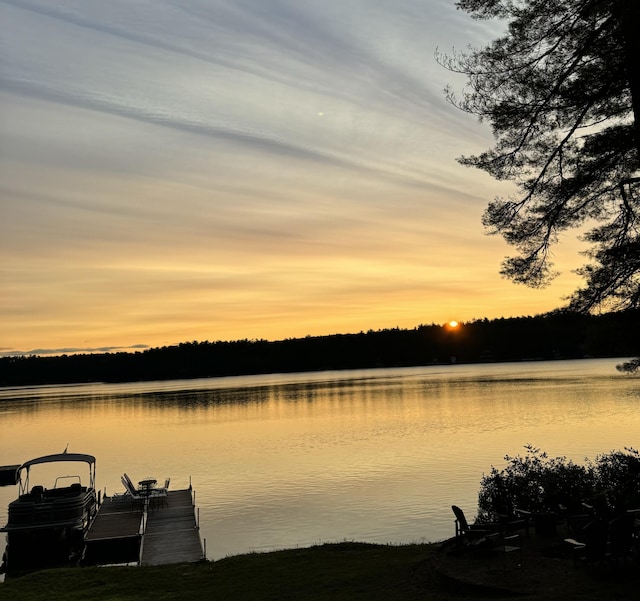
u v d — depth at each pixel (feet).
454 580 32.27
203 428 252.42
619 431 168.35
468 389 398.83
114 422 303.07
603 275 43.06
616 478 48.26
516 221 45.80
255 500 108.78
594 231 44.70
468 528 37.58
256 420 274.36
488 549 36.04
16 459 184.85
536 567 32.81
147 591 43.62
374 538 78.84
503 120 43.45
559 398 293.02
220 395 495.82
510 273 46.52
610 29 38.73
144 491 104.68
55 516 83.25
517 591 29.50
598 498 37.52
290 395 446.60
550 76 41.83
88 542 79.15
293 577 42.57
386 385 515.91
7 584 49.01
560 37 41.32
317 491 113.50
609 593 27.84
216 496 114.21
